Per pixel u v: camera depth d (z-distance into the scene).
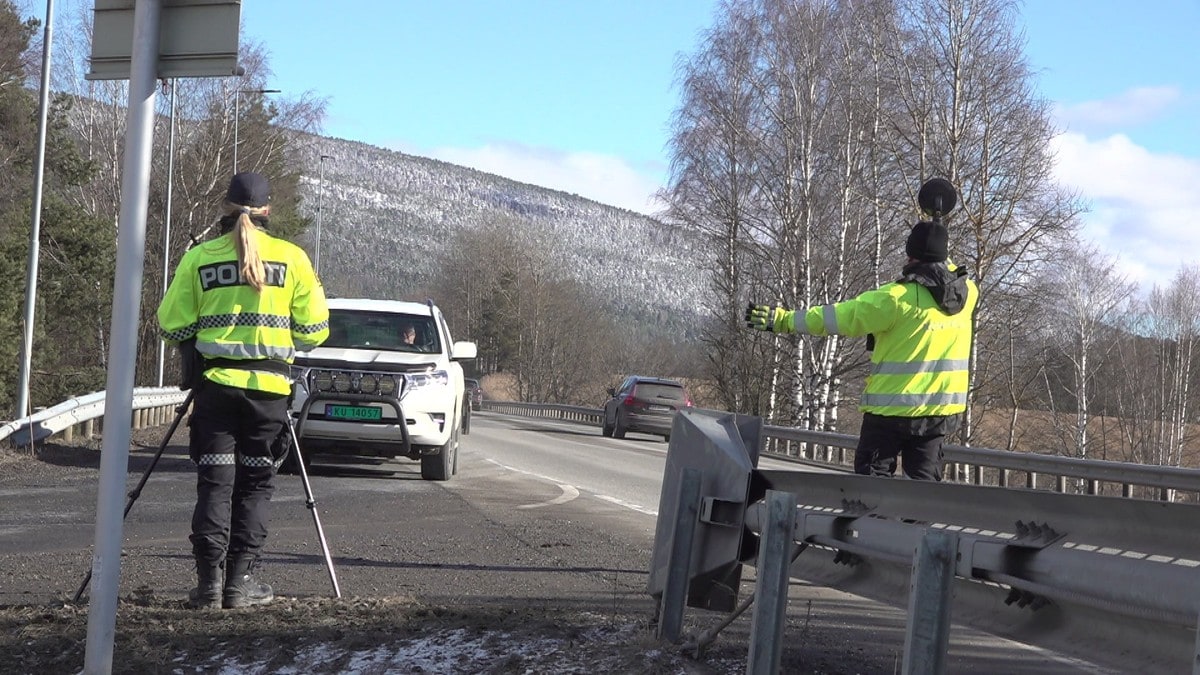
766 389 39.00
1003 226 31.17
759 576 4.33
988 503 3.68
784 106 37.44
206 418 6.26
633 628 5.56
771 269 39.25
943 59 32.03
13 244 36.00
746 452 5.27
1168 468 14.73
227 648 5.30
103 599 4.52
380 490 13.20
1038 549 3.37
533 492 13.77
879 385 6.59
